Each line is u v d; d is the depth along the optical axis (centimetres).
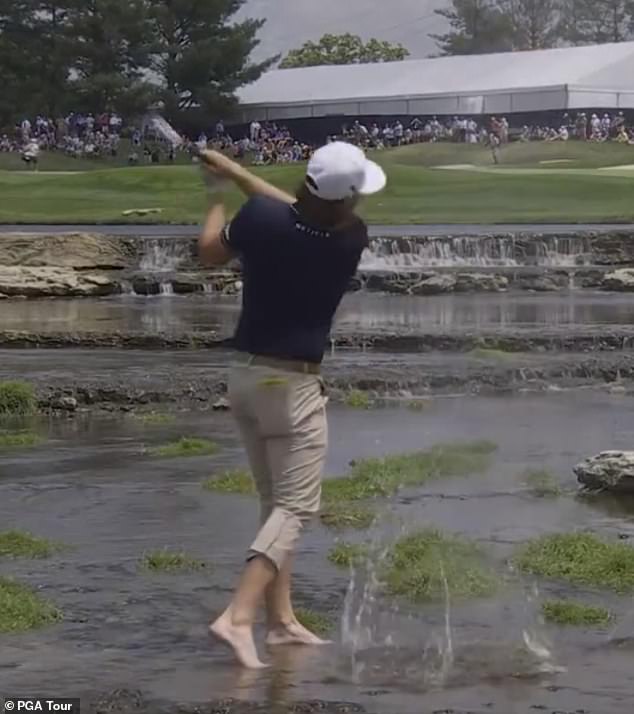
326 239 802
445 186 6575
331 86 12388
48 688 749
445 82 11719
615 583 968
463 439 1559
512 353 2375
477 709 723
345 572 994
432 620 884
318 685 761
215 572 987
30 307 3309
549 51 11819
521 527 1134
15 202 6075
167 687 753
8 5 12300
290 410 812
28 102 12019
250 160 10444
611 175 7206
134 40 12194
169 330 2658
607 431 1645
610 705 731
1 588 919
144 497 1238
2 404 1773
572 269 4059
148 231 4800
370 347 2442
